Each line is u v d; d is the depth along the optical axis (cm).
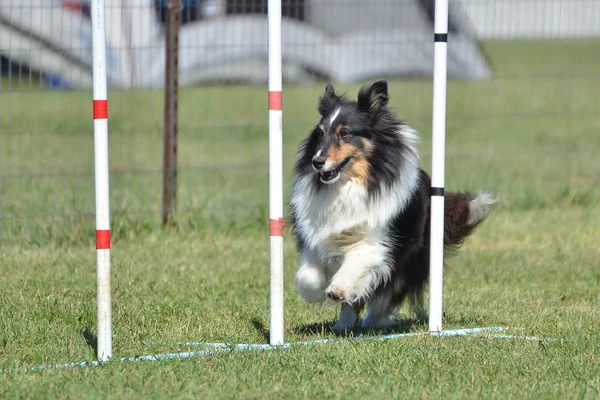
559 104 2677
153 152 2034
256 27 2659
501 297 996
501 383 659
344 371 686
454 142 2273
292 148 2142
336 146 809
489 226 1397
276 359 708
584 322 860
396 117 860
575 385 654
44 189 1502
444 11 767
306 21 3027
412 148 853
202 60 2655
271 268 753
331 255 845
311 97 2912
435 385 651
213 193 1501
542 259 1204
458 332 820
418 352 730
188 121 2372
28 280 1018
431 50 3081
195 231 1332
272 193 741
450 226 916
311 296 845
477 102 2742
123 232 1291
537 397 625
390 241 824
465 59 2956
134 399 612
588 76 2567
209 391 630
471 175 1791
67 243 1244
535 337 801
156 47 1456
